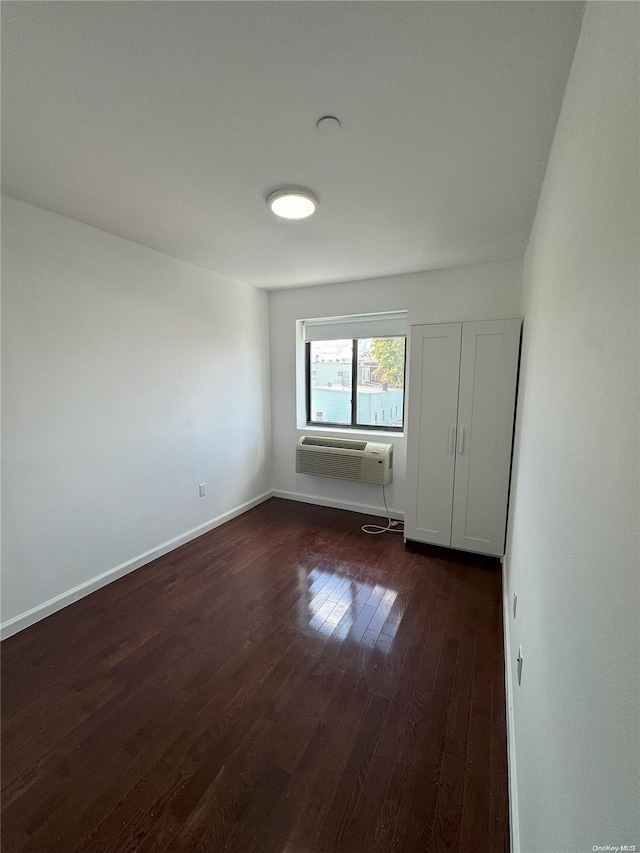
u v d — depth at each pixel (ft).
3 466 6.37
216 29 3.14
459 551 9.68
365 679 5.62
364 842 3.66
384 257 9.12
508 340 8.49
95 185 5.76
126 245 8.10
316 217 6.86
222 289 10.96
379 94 3.87
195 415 10.30
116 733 4.76
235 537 10.58
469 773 4.29
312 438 12.65
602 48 2.28
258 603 7.48
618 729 1.45
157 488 9.30
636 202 1.54
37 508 6.87
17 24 3.09
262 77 3.65
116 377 8.13
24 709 5.09
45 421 6.91
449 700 5.25
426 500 9.77
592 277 2.30
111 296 7.88
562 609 2.57
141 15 3.02
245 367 12.16
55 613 7.14
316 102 4.00
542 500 3.78
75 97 3.91
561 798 2.25
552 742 2.56
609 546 1.69
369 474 11.55
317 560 9.25
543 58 3.36
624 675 1.42
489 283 9.65
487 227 7.28
